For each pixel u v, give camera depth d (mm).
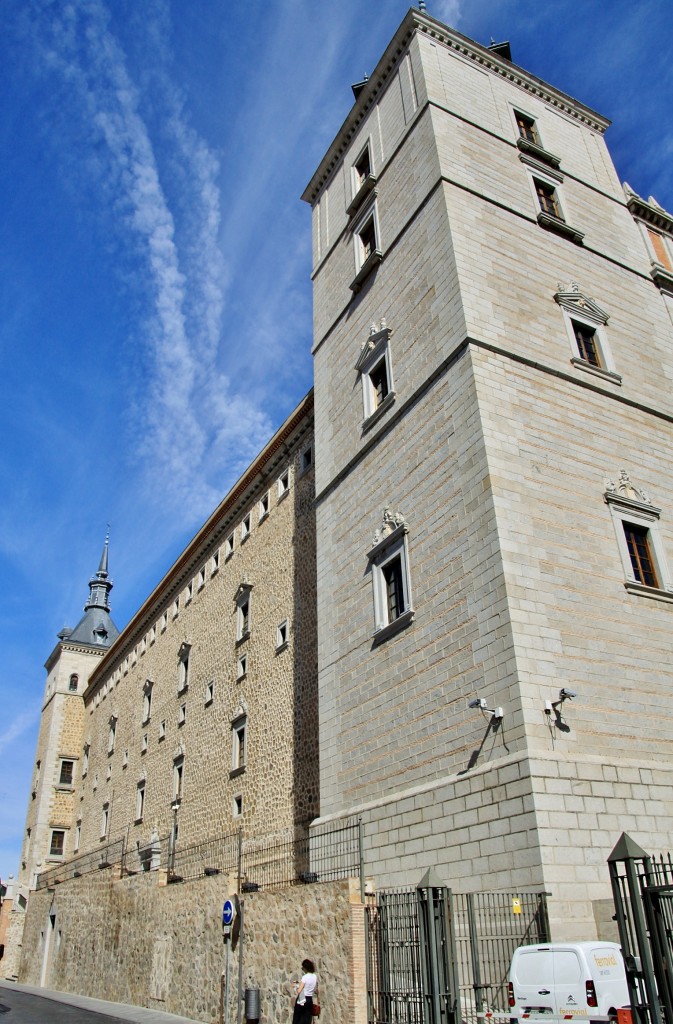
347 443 23969
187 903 22453
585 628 16656
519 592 16078
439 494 18844
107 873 30797
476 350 19109
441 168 22406
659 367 23984
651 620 18047
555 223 23953
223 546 39281
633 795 15047
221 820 31234
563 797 14141
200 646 39219
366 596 20906
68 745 62656
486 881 14367
